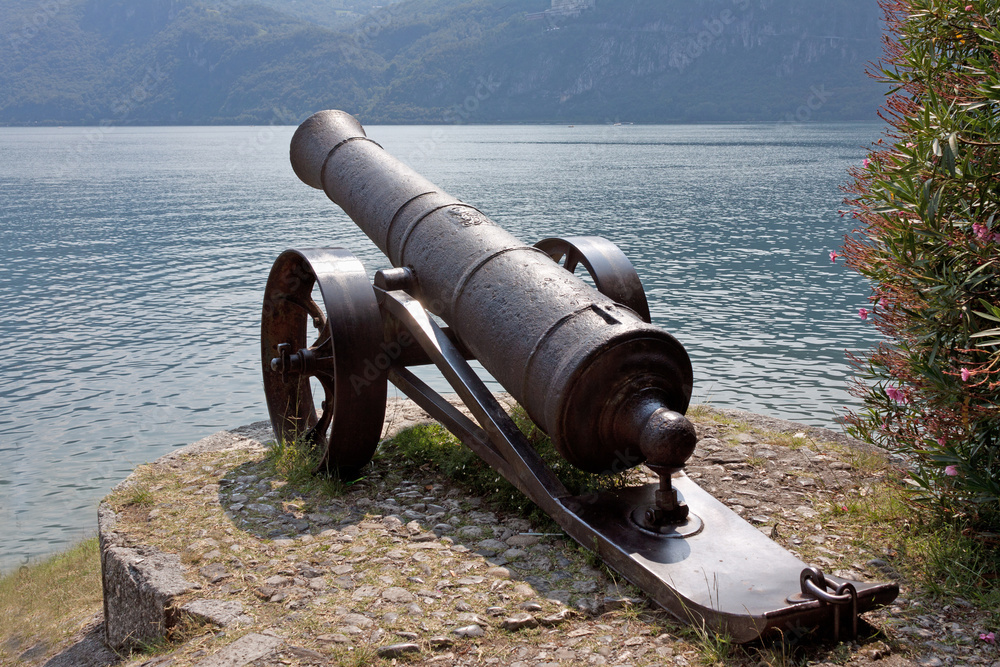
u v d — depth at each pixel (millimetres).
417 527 4262
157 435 15672
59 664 4492
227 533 4273
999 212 3555
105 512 4645
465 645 3125
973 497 3715
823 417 14094
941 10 3762
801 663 2943
